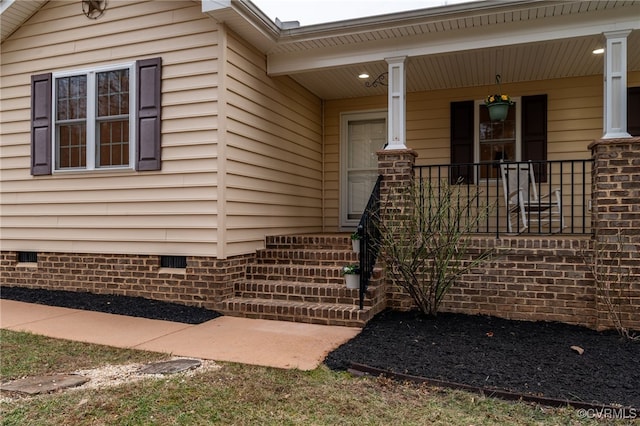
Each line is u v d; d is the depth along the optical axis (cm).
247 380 344
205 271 570
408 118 800
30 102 676
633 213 487
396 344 432
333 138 859
